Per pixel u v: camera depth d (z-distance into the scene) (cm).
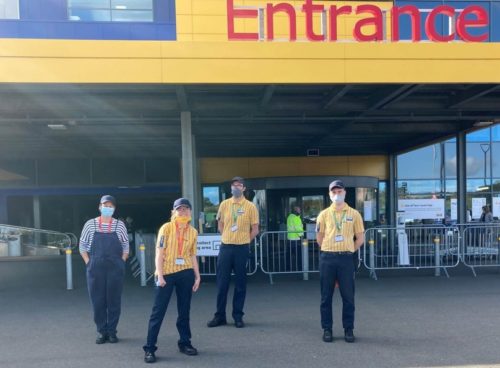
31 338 588
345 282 555
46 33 1208
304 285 902
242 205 623
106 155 1892
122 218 2211
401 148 1803
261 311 704
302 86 930
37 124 1152
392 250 1039
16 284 980
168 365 490
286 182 1388
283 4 812
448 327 614
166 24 1255
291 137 1484
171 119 1102
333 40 822
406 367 478
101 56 776
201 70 795
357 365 484
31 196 1961
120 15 1244
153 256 1041
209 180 1912
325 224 569
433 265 1034
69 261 916
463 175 1311
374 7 823
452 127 1328
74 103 984
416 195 2050
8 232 1667
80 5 1228
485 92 934
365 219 1461
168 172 1989
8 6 1193
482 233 1046
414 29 831
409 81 822
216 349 537
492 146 2130
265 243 1038
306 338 573
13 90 867
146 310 721
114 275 561
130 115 1092
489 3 1358
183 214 515
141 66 784
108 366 489
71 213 2083
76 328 630
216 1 1220
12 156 1867
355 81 818
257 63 805
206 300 779
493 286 874
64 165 1945
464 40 832
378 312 691
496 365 482
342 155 1959
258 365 488
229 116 1123
